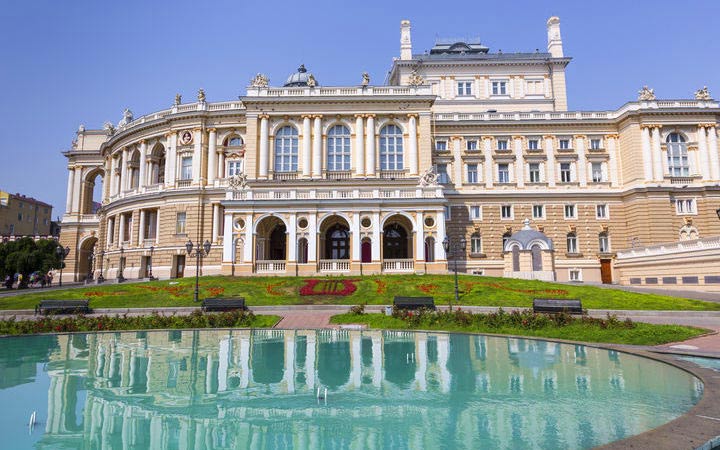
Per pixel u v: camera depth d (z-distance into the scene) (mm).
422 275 44031
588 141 64062
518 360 16453
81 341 21094
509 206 62969
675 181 58812
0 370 14891
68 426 9648
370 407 10961
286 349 18703
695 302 32031
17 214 111500
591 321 23188
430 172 49250
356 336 22359
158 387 12773
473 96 73125
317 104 58219
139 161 71375
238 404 11219
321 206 47375
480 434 9133
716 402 10258
